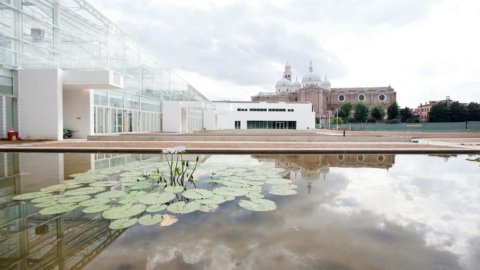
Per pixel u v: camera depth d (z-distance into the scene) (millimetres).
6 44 11742
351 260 2051
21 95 12398
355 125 51562
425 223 2834
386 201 3602
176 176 5102
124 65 18562
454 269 1953
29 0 12148
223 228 2637
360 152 9203
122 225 2654
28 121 12445
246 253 2137
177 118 24641
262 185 4438
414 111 81750
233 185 4383
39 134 12477
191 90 30750
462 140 16344
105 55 16188
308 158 8008
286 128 48812
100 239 2373
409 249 2242
